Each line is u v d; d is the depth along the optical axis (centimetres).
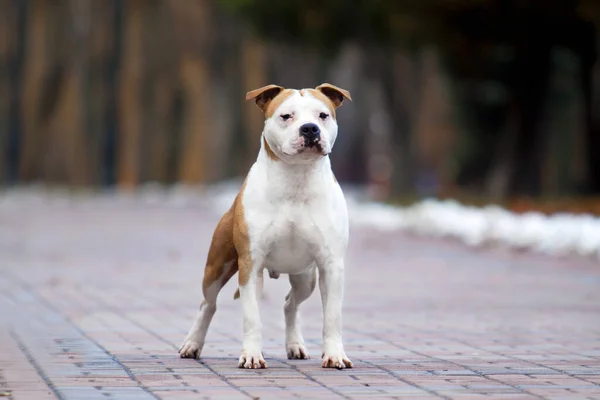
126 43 5406
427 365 739
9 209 3750
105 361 747
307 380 667
